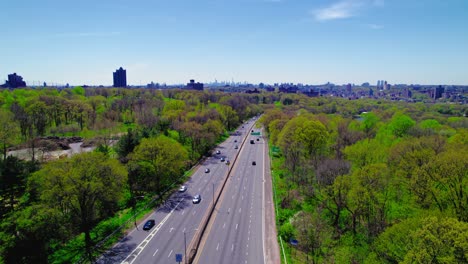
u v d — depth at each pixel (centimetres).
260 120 18838
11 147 10838
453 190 5672
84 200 5841
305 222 6172
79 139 13538
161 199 8056
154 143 8531
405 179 6619
